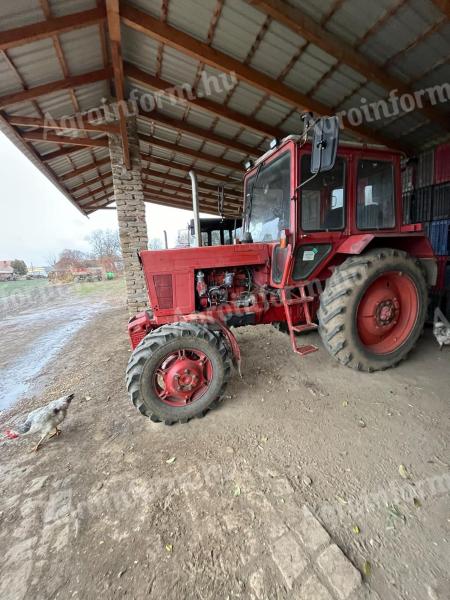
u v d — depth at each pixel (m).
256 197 2.92
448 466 1.56
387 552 1.15
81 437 1.99
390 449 1.70
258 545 1.20
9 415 2.41
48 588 1.09
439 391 2.30
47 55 2.97
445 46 2.88
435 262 2.80
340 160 2.49
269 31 2.84
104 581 1.10
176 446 1.84
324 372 2.71
